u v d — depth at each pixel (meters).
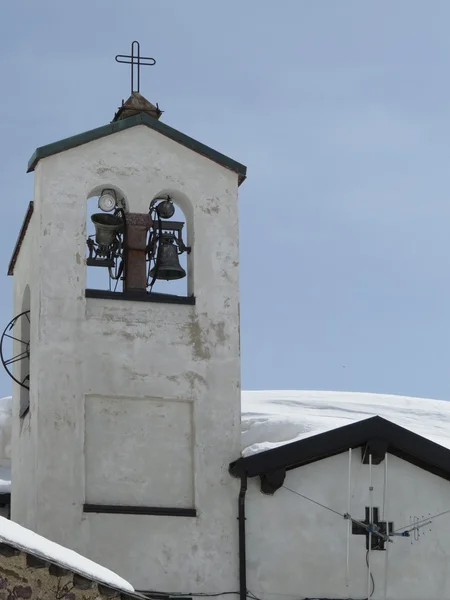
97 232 28.61
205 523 27.39
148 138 28.70
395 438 27.67
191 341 28.11
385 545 27.72
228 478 27.67
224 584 27.19
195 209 28.64
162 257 28.62
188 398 27.88
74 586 20.00
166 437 27.72
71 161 28.27
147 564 27.02
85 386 27.47
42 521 26.78
